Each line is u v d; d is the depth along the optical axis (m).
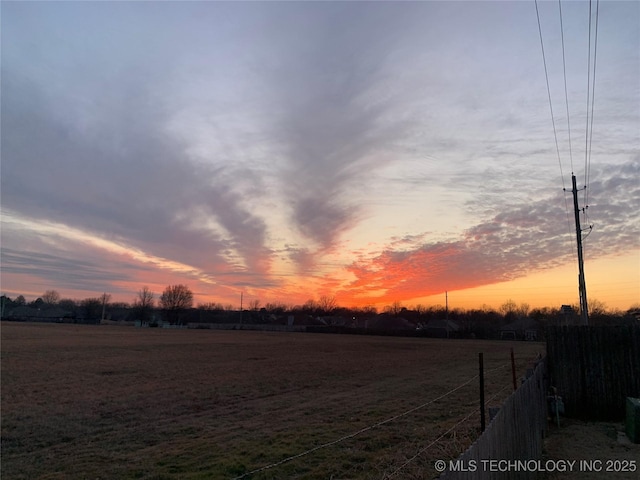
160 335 64.62
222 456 8.46
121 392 16.08
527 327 83.12
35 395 15.51
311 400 14.48
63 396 15.31
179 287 147.25
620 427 10.86
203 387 17.22
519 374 21.48
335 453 8.41
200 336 65.00
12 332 59.06
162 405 13.76
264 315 142.88
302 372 22.39
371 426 10.32
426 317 122.12
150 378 19.78
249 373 21.77
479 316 119.06
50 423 11.47
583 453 8.59
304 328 106.75
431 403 13.44
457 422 10.59
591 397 12.02
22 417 12.15
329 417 11.80
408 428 10.23
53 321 133.12
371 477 6.88
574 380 12.24
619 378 11.84
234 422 11.41
